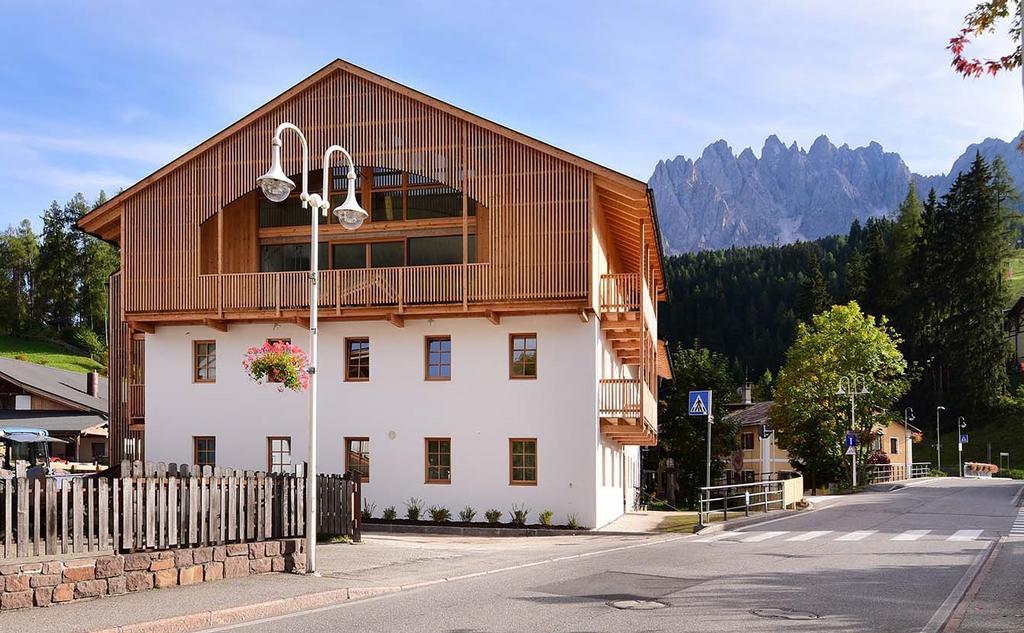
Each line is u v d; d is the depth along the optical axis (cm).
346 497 2036
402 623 1090
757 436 8100
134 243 3053
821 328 6681
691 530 2561
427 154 2852
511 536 2614
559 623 1080
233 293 2956
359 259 3052
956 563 1675
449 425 2864
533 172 2767
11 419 4650
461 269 2806
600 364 2859
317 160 2931
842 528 2539
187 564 1349
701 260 19312
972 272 9844
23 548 1153
